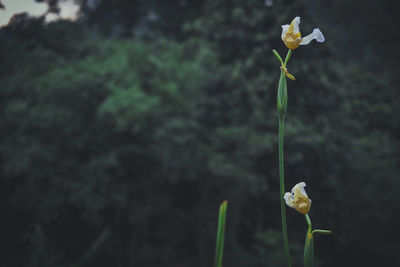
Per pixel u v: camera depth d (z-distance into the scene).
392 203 10.26
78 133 8.67
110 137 9.07
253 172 9.14
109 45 9.81
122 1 13.82
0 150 7.87
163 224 10.99
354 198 10.34
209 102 9.57
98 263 10.01
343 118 10.09
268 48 8.90
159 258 11.19
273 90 8.98
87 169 8.48
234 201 9.99
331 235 10.46
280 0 9.19
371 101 11.71
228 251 9.96
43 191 8.57
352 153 10.13
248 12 9.28
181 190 11.71
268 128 8.86
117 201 8.94
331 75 9.71
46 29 9.81
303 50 8.97
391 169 10.31
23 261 8.61
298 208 0.88
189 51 10.41
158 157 9.23
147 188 9.97
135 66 9.20
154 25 14.31
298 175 9.21
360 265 10.21
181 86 9.46
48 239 9.08
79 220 9.91
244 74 9.12
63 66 9.21
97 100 8.70
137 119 8.22
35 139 8.30
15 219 9.28
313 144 8.44
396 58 13.66
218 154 9.20
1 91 8.39
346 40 14.27
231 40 9.39
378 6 13.98
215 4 9.62
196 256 11.59
